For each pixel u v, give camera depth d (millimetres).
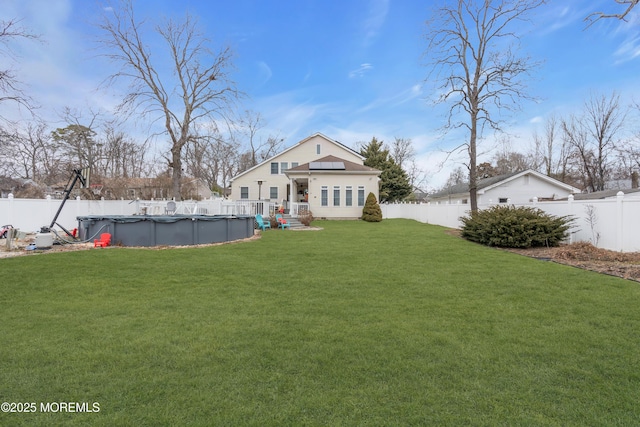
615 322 4023
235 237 12680
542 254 9297
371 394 2521
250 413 2277
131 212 17266
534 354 3182
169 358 3088
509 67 16531
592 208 9891
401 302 4902
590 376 2777
